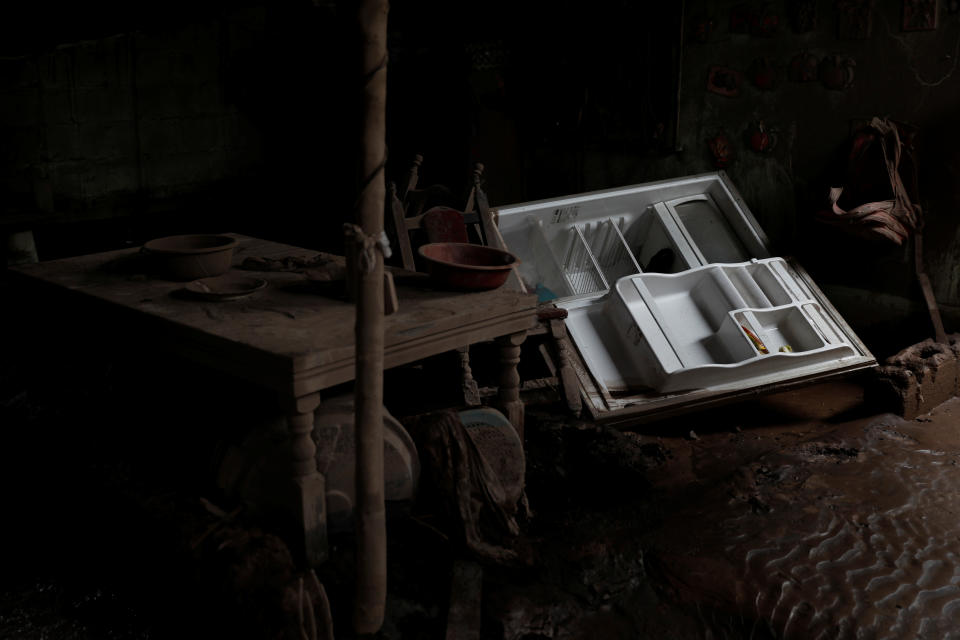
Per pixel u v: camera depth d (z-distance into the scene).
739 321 4.69
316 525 2.89
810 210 5.59
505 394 3.61
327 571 3.07
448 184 7.66
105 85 6.60
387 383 4.52
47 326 4.26
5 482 3.75
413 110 7.59
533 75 7.10
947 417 4.76
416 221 4.58
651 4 6.04
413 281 3.72
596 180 6.83
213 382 3.54
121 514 3.13
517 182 7.49
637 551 3.41
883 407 4.81
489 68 7.27
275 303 3.36
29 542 3.41
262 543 2.76
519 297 3.47
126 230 6.96
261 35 7.33
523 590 3.13
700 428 4.75
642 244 5.70
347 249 3.34
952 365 4.93
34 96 6.28
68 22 5.97
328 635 2.66
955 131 4.91
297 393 2.70
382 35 2.38
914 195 5.12
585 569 3.27
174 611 2.91
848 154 5.27
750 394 4.56
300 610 2.57
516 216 5.17
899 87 5.07
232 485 2.98
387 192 4.76
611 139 6.57
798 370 4.67
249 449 2.95
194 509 2.94
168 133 7.04
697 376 4.41
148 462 3.27
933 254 5.19
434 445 3.23
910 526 3.60
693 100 6.02
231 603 2.61
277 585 2.59
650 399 4.44
